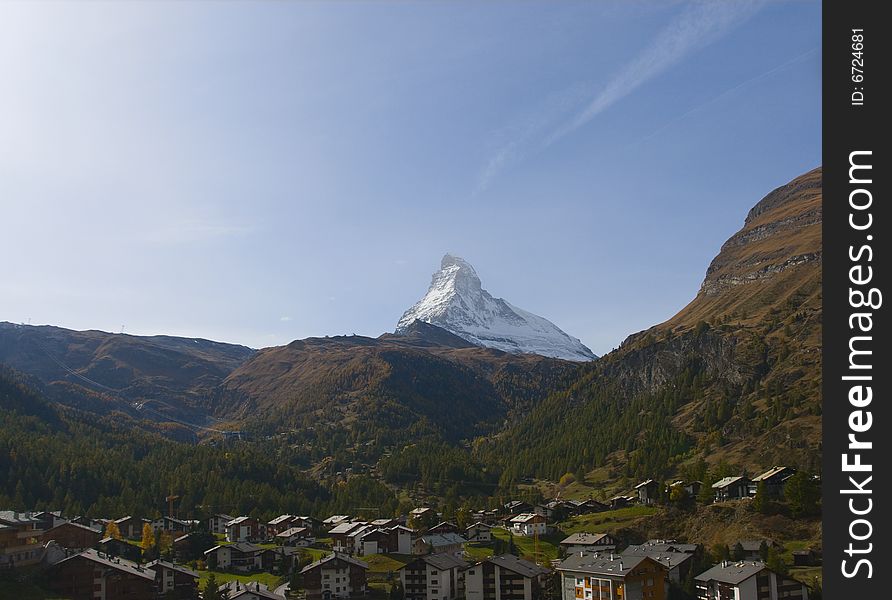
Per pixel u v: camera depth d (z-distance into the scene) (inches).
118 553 7253.9
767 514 7583.7
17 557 5497.1
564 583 6117.1
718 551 6579.7
